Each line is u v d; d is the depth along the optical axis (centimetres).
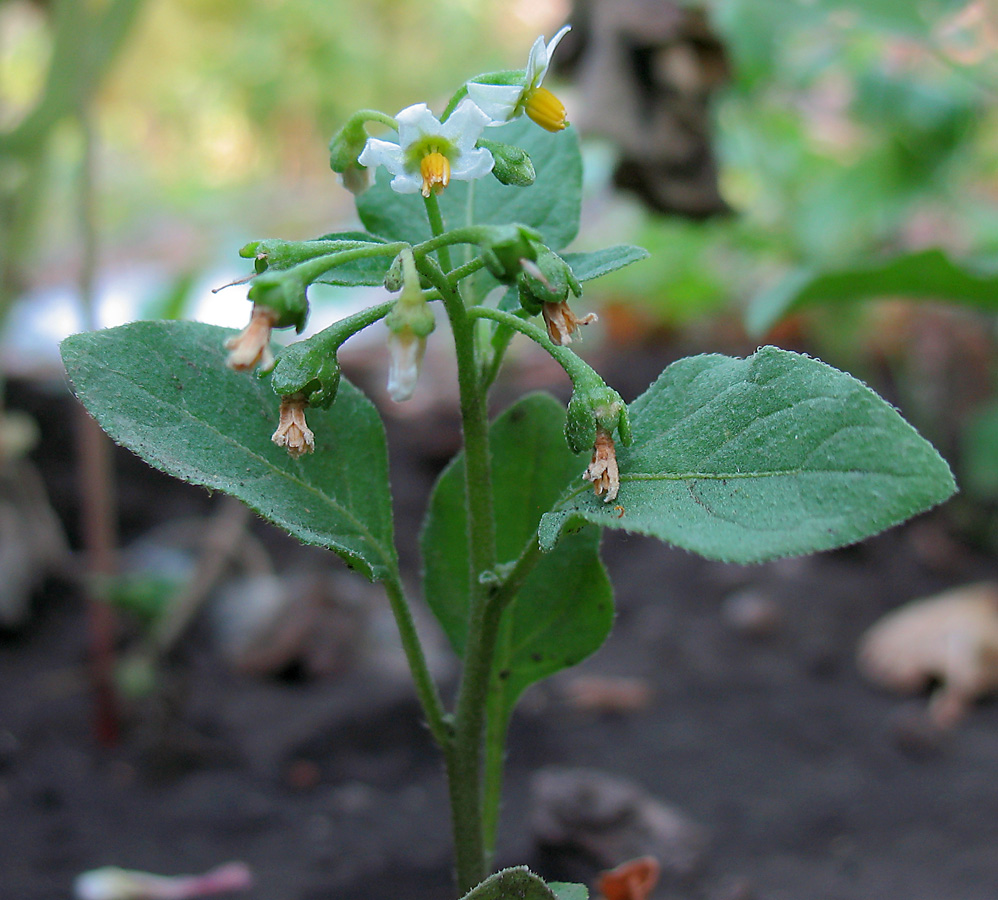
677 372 15
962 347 46
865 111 43
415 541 38
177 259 68
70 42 28
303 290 14
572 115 45
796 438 13
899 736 27
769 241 50
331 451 16
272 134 97
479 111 14
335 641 30
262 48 92
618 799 22
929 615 31
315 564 36
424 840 23
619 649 32
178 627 28
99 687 26
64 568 34
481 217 17
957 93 43
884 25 34
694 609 35
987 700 29
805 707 29
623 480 14
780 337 54
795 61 45
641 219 55
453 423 46
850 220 46
